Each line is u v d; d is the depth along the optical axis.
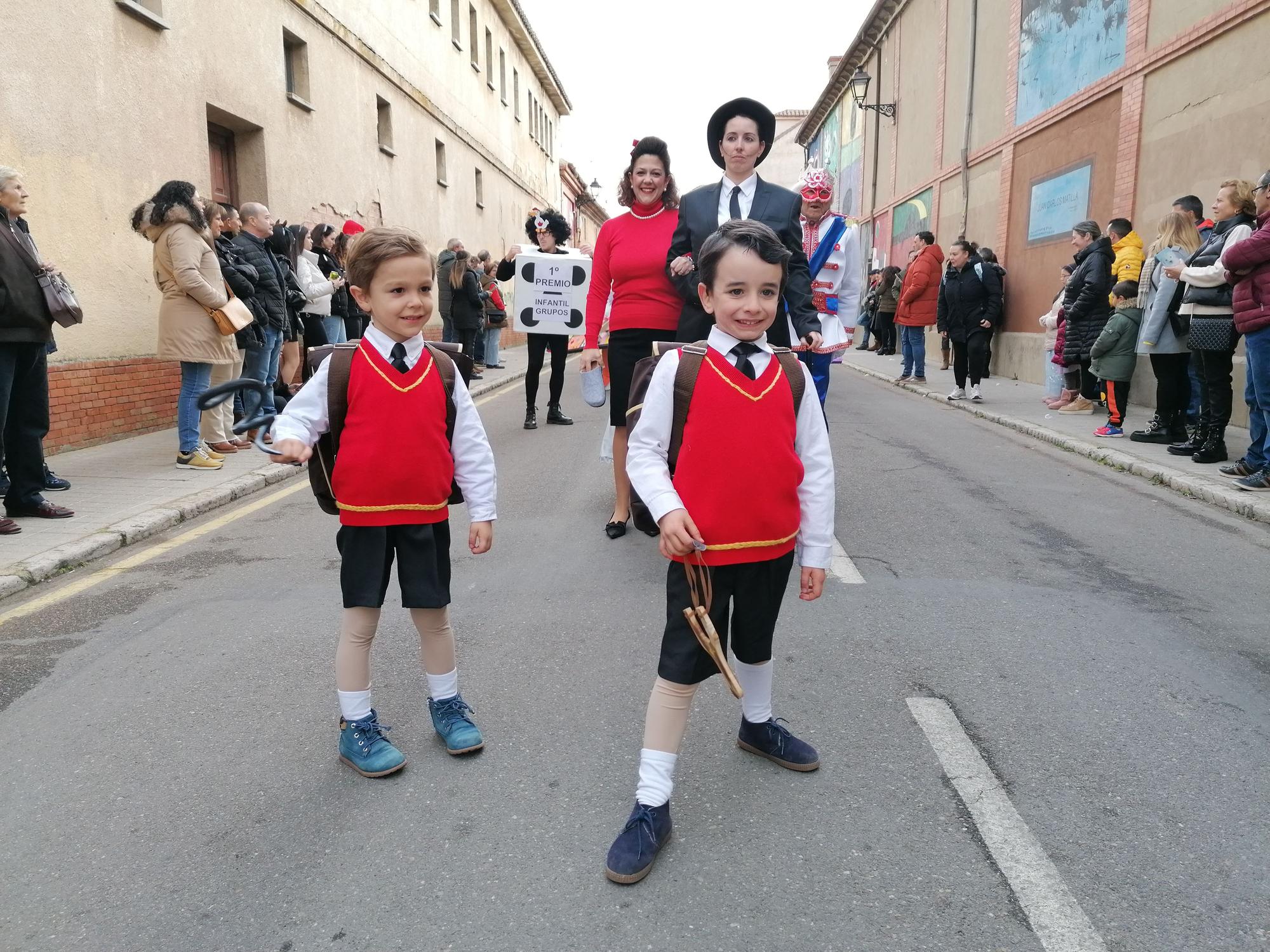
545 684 3.29
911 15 19.34
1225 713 3.03
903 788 2.59
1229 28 8.34
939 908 2.09
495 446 8.23
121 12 8.09
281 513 5.88
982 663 3.42
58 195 7.36
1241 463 6.20
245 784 2.66
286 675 3.40
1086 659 3.45
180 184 6.48
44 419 5.38
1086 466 7.13
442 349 2.74
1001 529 5.28
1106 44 10.70
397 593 4.32
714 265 2.23
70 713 3.12
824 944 1.98
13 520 5.33
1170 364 7.36
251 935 2.03
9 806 2.56
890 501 5.93
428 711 3.12
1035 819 2.43
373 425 2.56
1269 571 4.51
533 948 1.98
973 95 15.36
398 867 2.27
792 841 2.35
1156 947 1.95
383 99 15.21
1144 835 2.35
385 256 2.48
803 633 3.70
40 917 2.10
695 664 2.30
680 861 2.28
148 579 4.53
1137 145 9.98
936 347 17.22
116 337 8.11
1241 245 5.58
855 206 25.23
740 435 2.25
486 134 23.09
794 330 4.38
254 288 7.28
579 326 9.00
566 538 5.18
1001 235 13.99
